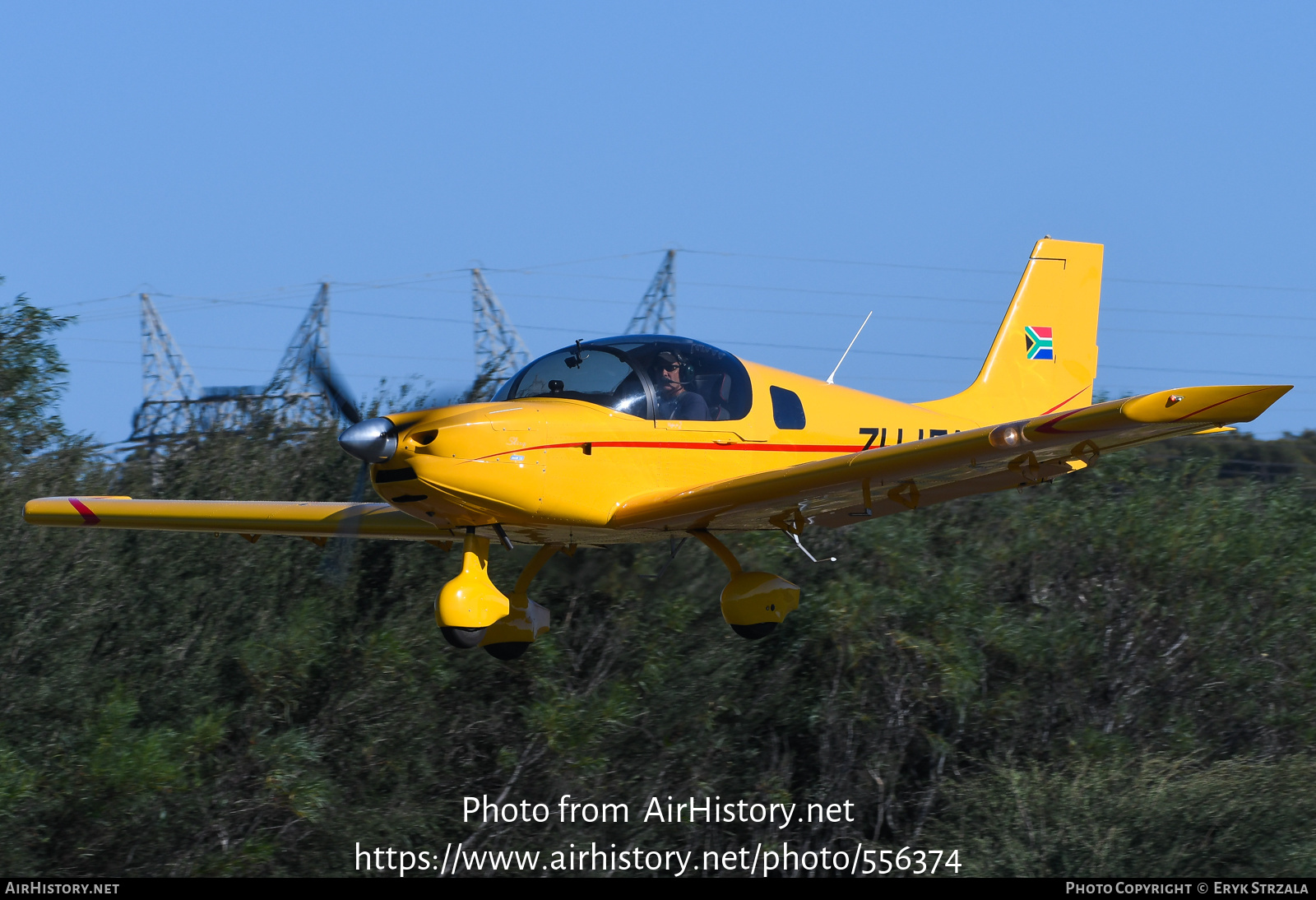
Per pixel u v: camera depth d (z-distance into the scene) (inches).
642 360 463.5
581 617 561.3
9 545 505.7
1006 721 579.8
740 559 589.6
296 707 498.0
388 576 565.0
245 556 552.4
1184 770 546.6
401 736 497.4
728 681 552.7
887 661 564.4
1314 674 601.9
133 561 557.9
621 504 447.8
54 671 476.7
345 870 463.5
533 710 487.5
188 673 506.3
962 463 404.8
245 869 440.1
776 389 494.6
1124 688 604.7
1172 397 337.7
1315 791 515.8
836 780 559.8
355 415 435.5
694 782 529.7
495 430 421.1
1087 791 515.2
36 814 423.2
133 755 422.6
